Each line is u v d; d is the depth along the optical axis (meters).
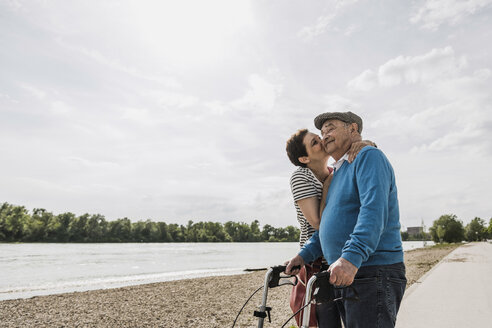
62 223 125.06
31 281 16.25
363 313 1.70
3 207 114.75
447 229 103.12
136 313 7.89
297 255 2.26
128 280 16.47
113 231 137.25
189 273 20.02
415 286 8.58
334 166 2.08
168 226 158.50
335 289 1.92
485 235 135.25
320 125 2.20
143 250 65.12
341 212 1.88
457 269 12.60
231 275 17.17
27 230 114.62
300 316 2.37
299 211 2.54
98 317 7.54
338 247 1.87
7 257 39.34
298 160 2.46
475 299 6.66
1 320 7.37
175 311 8.02
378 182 1.68
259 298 9.53
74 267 25.48
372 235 1.58
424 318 5.24
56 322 7.14
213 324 6.57
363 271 1.73
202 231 168.75
